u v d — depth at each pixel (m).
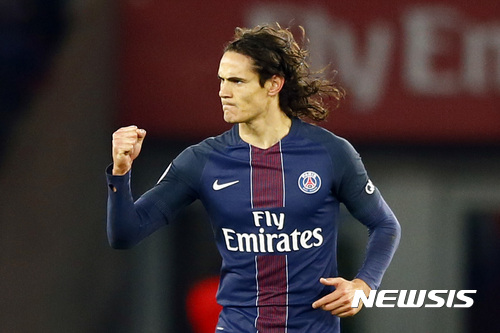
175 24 27.78
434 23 27.88
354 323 29.05
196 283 29.00
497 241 29.03
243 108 14.54
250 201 14.66
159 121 28.00
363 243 28.39
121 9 28.05
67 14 28.59
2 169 28.80
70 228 28.86
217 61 27.77
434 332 29.05
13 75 28.77
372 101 27.97
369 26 27.78
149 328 28.91
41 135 28.81
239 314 14.80
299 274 14.65
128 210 14.49
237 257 14.80
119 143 14.04
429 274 29.12
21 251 28.77
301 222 14.62
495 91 28.05
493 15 27.88
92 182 28.75
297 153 14.79
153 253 29.00
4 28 28.70
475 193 28.94
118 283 28.88
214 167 14.87
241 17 27.56
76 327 28.78
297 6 27.55
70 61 28.59
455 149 28.77
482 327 29.11
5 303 28.77
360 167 15.03
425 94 28.06
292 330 14.71
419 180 28.95
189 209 29.06
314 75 16.05
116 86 28.19
